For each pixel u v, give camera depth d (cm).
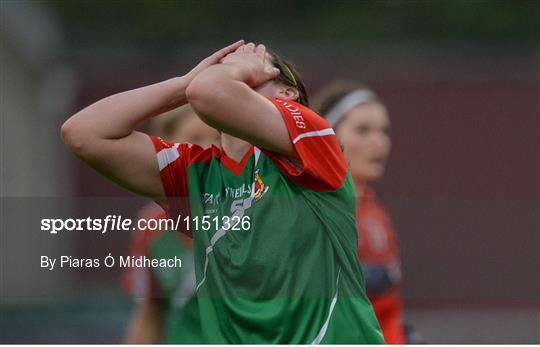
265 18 6228
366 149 1552
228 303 915
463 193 4781
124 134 989
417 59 5131
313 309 910
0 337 2220
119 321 2188
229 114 902
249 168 949
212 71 912
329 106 1589
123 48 5744
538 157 4747
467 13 6003
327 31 6162
